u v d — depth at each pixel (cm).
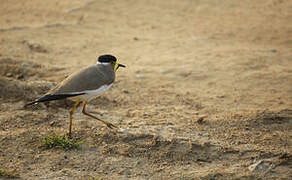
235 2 2778
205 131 1091
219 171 912
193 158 966
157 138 1025
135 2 2708
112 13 2498
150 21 2395
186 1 2761
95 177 874
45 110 1174
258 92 1410
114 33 2159
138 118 1168
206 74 1583
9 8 2502
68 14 2428
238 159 966
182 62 1723
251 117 1151
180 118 1177
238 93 1402
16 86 1238
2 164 902
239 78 1541
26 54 1720
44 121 1103
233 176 896
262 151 990
